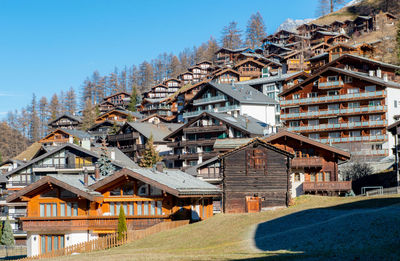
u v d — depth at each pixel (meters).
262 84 137.38
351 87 96.44
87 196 48.56
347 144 92.12
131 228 49.66
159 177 52.50
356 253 28.52
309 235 35.00
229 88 121.94
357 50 143.50
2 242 72.12
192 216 53.91
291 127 99.75
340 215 41.00
